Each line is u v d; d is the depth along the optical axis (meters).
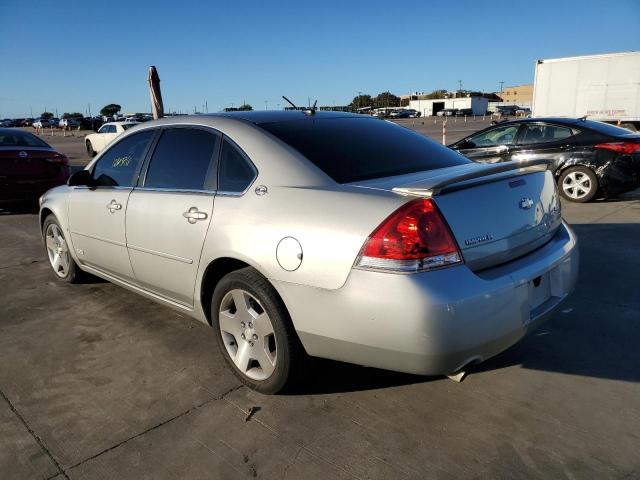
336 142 3.13
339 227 2.46
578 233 6.29
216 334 3.16
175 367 3.31
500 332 2.44
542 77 17.39
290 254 2.59
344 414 2.75
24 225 7.98
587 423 2.61
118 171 3.99
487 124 45.22
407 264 2.29
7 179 8.54
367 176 2.83
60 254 4.91
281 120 3.30
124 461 2.45
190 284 3.25
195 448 2.52
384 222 2.35
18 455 2.50
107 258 4.05
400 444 2.50
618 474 2.26
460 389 2.95
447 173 2.88
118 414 2.82
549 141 8.49
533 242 2.82
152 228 3.45
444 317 2.26
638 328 3.63
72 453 2.51
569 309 3.97
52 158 9.02
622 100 16.09
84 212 4.20
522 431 2.57
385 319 2.32
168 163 3.55
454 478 2.27
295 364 2.75
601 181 8.11
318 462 2.40
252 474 2.34
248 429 2.65
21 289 4.86
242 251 2.80
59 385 3.13
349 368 3.21
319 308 2.51
